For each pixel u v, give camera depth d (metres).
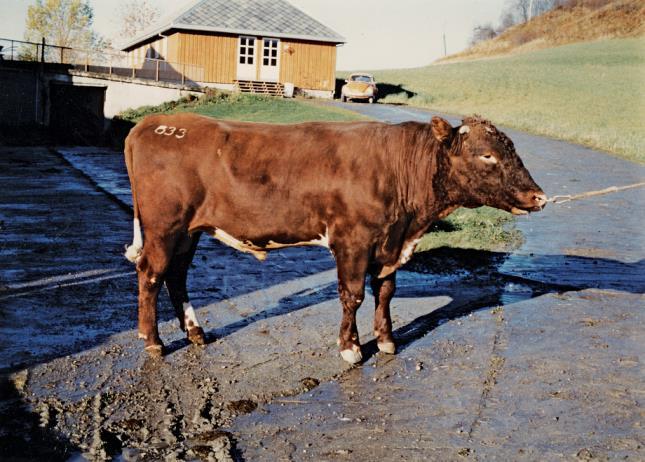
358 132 7.06
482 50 113.56
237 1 43.78
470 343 7.78
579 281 10.25
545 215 15.30
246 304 9.10
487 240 12.62
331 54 44.84
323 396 6.49
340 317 8.59
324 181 6.93
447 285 9.99
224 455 5.44
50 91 36.44
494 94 49.69
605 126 34.62
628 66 69.56
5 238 12.55
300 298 9.39
